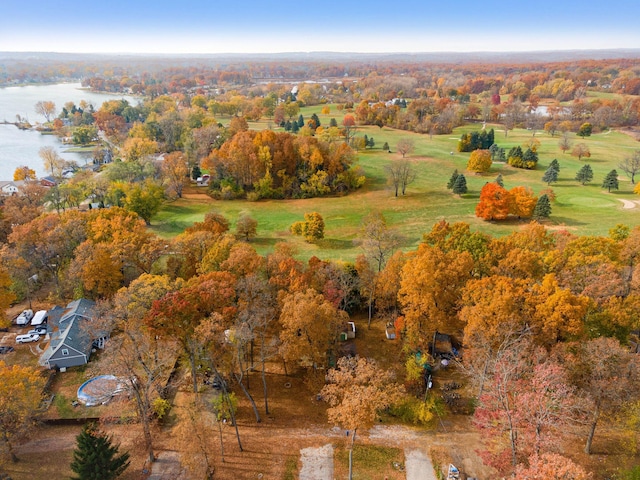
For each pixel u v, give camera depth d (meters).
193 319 42.53
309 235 87.12
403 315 56.25
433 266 47.84
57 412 44.38
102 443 34.22
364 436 41.34
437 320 46.53
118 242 61.56
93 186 102.44
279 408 44.72
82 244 59.75
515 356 38.38
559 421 33.69
